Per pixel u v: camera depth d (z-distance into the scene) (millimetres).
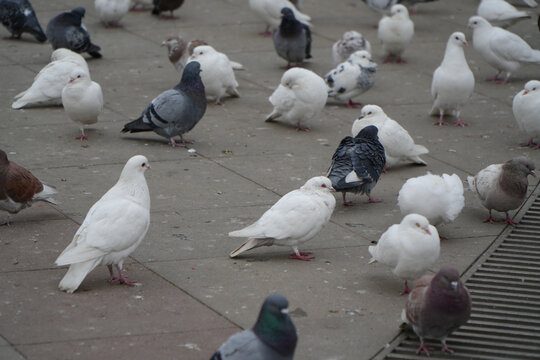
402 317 6699
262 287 7551
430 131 12648
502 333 6934
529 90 11688
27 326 6652
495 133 12633
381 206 9828
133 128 11617
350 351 6469
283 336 5250
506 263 8344
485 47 14953
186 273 7801
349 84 13500
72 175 10398
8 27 17344
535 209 9891
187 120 11492
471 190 9883
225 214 9305
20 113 13039
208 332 6656
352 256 8359
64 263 7059
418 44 17922
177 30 18703
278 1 17594
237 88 14773
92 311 6957
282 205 7988
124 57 16516
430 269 8094
